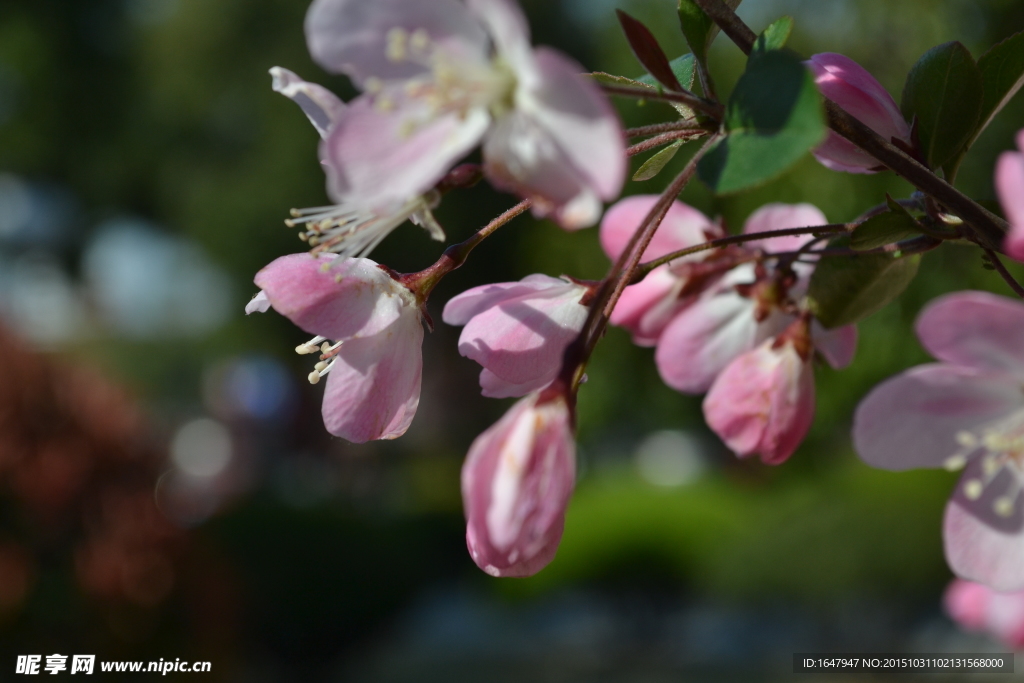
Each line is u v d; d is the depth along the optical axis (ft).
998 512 3.73
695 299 5.10
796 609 30.22
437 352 77.71
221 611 16.62
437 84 2.94
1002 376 3.56
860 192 13.64
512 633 35.24
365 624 29.25
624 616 37.40
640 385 24.17
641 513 41.14
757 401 4.35
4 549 14.39
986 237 3.52
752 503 41.98
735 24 3.51
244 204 68.54
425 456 76.43
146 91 74.38
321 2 3.08
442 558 42.16
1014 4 13.94
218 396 58.13
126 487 15.61
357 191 2.92
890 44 15.49
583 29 63.21
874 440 3.74
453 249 4.16
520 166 2.81
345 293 4.01
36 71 69.77
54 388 15.47
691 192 15.47
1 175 74.23
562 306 4.00
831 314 4.31
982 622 9.12
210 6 71.72
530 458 2.92
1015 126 12.91
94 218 78.33
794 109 2.92
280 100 68.74
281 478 55.93
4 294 77.41
